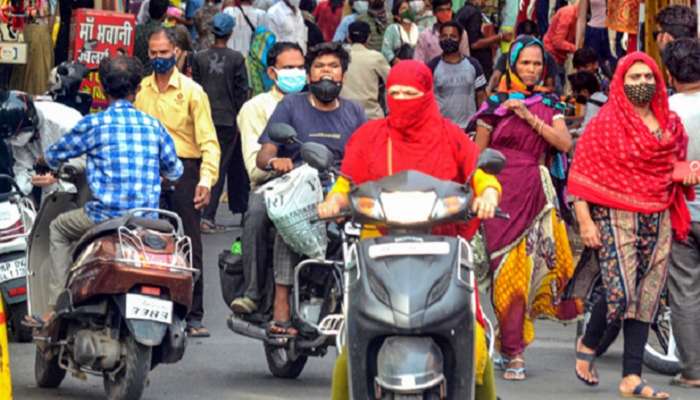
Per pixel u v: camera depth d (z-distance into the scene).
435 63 34.66
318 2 55.84
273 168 20.39
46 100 26.27
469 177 14.85
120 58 19.88
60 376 20.48
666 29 23.34
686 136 20.25
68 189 23.91
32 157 24.39
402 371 13.67
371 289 13.88
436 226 14.55
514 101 21.55
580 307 22.02
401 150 15.44
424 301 13.70
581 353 20.81
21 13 31.42
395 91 15.25
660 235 20.09
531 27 40.28
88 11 34.12
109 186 19.58
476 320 14.85
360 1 45.84
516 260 21.55
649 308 20.17
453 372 14.07
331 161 15.23
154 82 24.38
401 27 42.22
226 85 35.47
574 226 23.97
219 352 23.45
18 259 23.36
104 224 18.91
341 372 15.02
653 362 22.28
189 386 20.78
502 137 21.69
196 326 24.75
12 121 23.62
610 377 21.81
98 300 18.73
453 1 49.06
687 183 19.95
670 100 20.81
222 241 34.69
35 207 25.52
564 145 21.72
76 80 28.22
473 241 21.83
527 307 21.77
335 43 20.88
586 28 37.53
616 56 36.78
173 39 24.22
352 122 21.03
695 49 20.73
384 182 14.45
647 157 19.86
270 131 17.14
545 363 22.95
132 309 18.31
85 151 19.67
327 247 20.08
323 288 20.27
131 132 19.72
